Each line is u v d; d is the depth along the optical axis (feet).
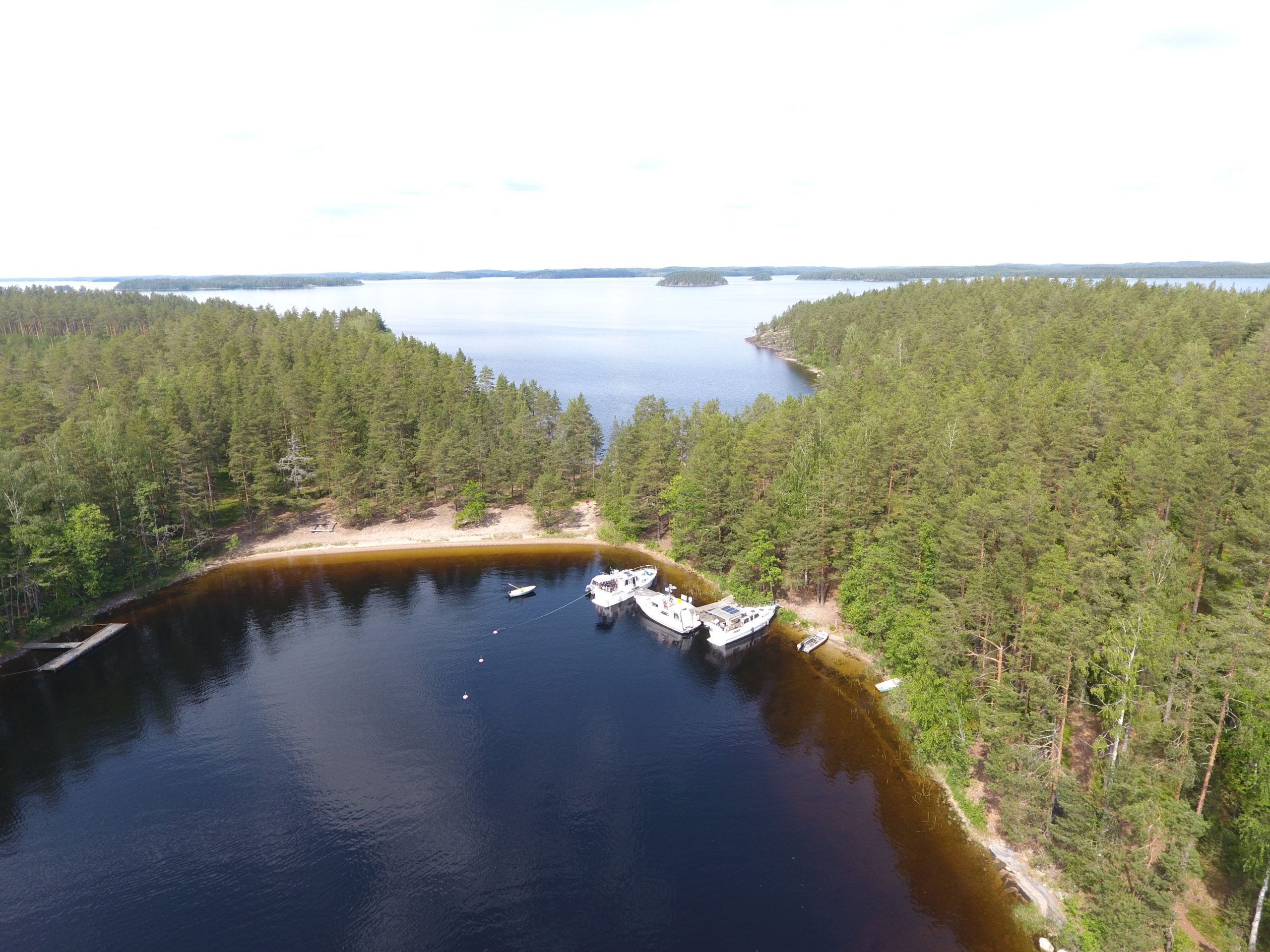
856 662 271.49
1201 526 200.85
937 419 332.80
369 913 161.27
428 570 372.38
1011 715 178.60
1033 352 485.97
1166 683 154.20
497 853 178.50
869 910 159.94
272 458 448.24
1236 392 280.31
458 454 424.46
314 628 305.94
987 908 158.81
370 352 578.66
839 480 296.10
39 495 294.25
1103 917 143.84
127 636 298.97
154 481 355.97
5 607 289.94
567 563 382.01
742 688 256.73
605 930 155.94
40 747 224.53
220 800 198.70
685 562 381.19
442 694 253.65
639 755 217.97
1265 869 136.26
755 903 162.30
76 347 565.12
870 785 202.28
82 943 154.51
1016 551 199.52
